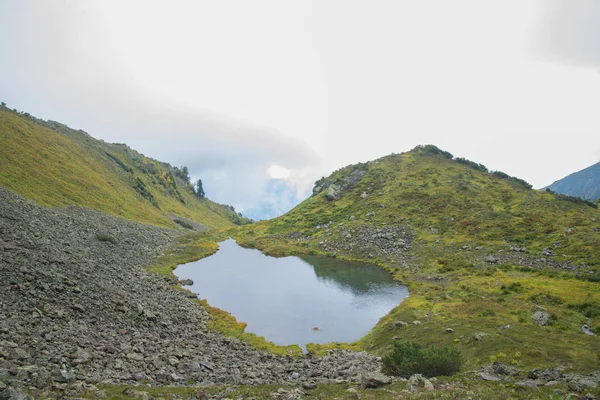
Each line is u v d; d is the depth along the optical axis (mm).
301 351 40688
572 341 33156
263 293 67625
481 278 69562
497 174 156125
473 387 20406
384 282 76375
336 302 62406
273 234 142125
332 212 150250
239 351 36844
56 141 180250
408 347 26859
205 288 69812
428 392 18688
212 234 159250
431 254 92188
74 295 35406
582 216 101125
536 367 27094
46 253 45688
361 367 31703
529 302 50594
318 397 19359
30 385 15883
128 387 18375
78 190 132500
